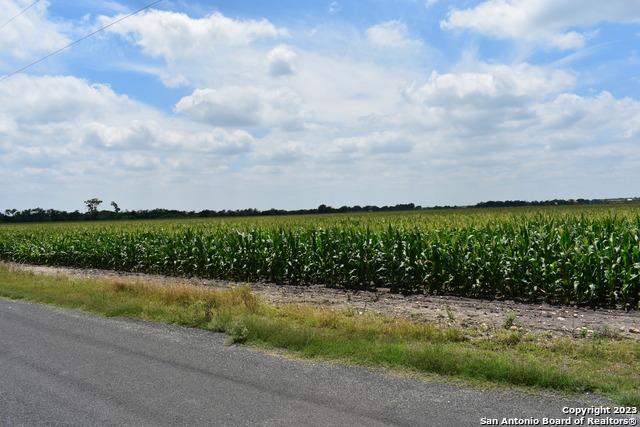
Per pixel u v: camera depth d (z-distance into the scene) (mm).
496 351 6289
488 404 4352
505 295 11688
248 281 15875
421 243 12711
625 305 9883
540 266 11023
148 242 20062
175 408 4453
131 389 4996
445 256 12008
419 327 7484
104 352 6480
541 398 4477
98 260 22609
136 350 6570
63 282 13906
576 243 10812
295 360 5977
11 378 5426
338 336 6953
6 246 27891
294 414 4250
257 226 20438
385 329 7469
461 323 8375
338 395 4688
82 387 5078
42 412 4422
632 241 10766
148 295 10914
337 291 13227
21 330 7969
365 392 4746
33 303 10828
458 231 13617
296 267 14984
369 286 13875
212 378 5309
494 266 11297
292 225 21344
